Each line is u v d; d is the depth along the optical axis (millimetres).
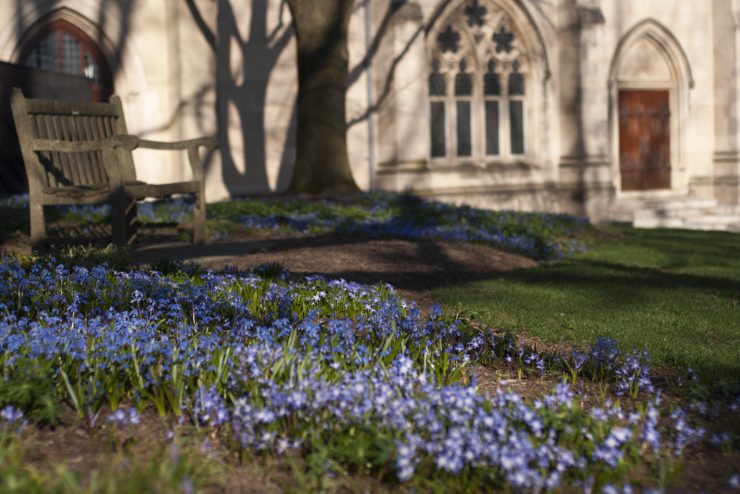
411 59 19203
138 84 17734
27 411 3854
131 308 5523
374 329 5477
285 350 4352
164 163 17750
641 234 15828
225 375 4117
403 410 3689
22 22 17188
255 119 18875
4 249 8492
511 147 21625
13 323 4727
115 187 8117
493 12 20984
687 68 23266
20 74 13891
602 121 21469
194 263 7570
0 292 5500
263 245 9641
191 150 9375
